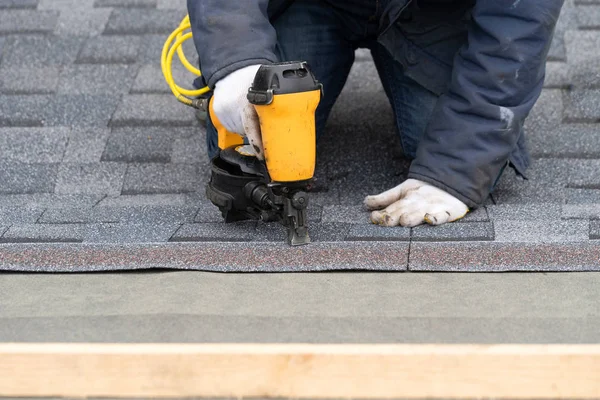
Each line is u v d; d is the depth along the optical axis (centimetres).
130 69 377
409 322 209
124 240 264
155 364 182
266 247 251
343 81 338
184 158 338
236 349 181
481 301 221
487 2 268
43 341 203
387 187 321
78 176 330
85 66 379
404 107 327
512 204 294
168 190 321
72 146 343
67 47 385
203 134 349
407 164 336
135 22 395
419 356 178
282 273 242
